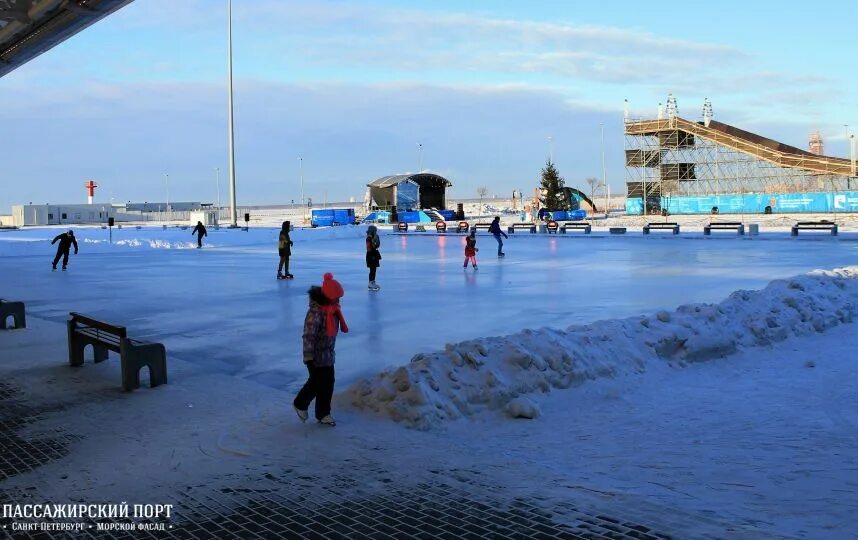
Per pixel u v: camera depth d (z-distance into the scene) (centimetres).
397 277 2102
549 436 647
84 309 1538
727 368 916
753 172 7144
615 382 822
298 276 2223
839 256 2531
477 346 790
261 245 4238
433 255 3084
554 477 512
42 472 546
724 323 1020
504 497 472
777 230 4431
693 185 7544
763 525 426
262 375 895
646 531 412
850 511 452
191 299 1681
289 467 541
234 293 1789
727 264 2305
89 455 584
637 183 7769
